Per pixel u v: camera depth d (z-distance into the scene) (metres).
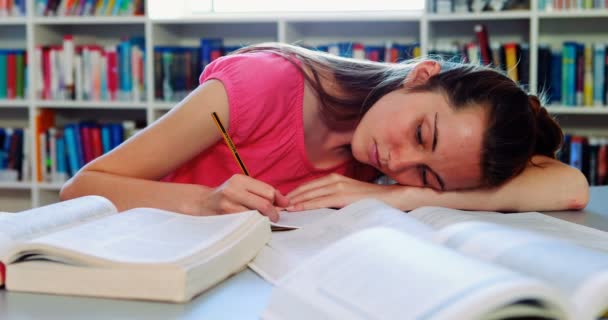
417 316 0.42
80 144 3.11
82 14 3.10
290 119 1.31
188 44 3.39
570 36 3.08
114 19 3.05
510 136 1.11
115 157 1.16
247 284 0.65
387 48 2.96
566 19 3.07
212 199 1.01
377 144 1.16
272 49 1.38
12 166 3.18
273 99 1.25
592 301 0.47
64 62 3.12
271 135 1.30
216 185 1.34
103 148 3.11
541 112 1.33
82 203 0.86
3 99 3.18
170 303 0.58
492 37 3.13
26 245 0.62
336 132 1.37
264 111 1.24
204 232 0.74
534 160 1.32
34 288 0.62
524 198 1.20
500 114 1.10
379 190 1.18
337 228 0.85
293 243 0.78
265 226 0.78
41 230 0.74
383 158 1.15
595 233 0.90
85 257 0.61
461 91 1.10
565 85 2.82
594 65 2.80
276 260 0.71
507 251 0.56
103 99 3.12
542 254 0.54
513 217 1.04
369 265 0.52
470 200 1.18
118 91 3.11
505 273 0.44
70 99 3.12
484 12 2.81
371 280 0.50
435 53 2.86
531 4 2.77
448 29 3.18
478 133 1.08
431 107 1.11
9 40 3.48
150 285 0.59
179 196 1.05
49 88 3.14
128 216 0.82
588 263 0.51
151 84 3.05
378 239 0.56
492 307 0.41
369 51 2.98
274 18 2.98
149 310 0.56
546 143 1.35
